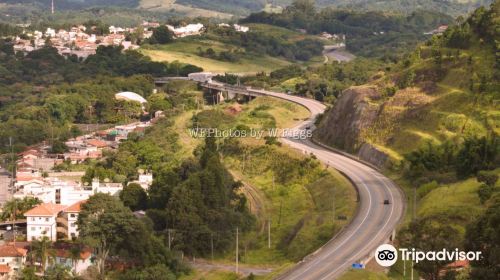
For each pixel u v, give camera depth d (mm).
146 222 183125
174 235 179125
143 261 168875
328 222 174125
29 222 193125
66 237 192750
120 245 170625
